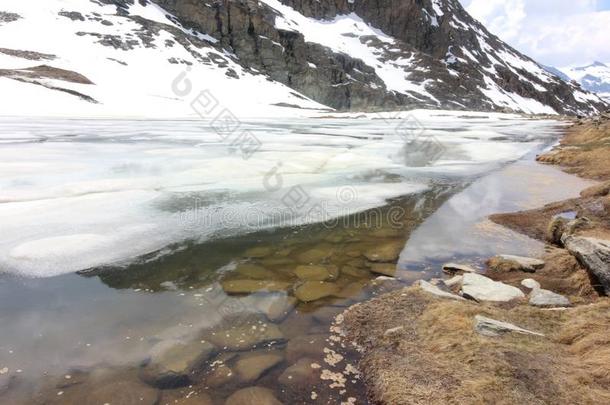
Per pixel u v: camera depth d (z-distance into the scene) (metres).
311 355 3.71
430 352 3.53
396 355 3.57
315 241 7.07
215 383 3.31
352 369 3.53
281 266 5.93
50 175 11.27
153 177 11.48
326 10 144.75
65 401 3.10
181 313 4.52
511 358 3.21
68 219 7.64
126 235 7.01
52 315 4.46
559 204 9.02
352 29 140.12
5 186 9.84
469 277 5.17
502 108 115.62
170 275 5.56
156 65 78.31
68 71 61.53
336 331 4.15
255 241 7.01
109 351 3.78
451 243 7.01
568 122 59.25
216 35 100.62
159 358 3.66
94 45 76.75
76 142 19.53
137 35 85.38
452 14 169.50
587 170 14.16
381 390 3.17
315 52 106.12
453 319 3.93
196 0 101.56
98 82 63.06
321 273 5.68
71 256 6.06
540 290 4.73
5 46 66.06
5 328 4.18
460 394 2.90
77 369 3.51
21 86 48.56
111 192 9.74
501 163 16.62
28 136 21.53
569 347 3.43
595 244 5.06
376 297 4.90
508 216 8.53
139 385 3.29
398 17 147.75
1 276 5.40
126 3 95.88
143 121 39.41
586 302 4.55
